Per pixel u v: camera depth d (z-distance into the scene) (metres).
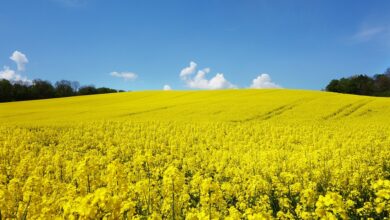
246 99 48.81
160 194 10.30
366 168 13.05
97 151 20.75
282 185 11.03
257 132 27.58
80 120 35.34
